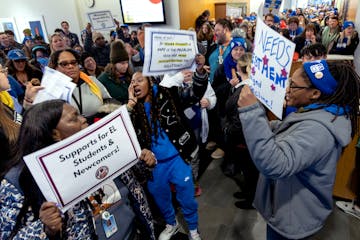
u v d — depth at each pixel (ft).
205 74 5.01
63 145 2.51
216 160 9.47
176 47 4.38
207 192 7.82
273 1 8.82
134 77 4.91
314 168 2.94
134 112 4.97
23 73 8.57
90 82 5.82
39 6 26.86
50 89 4.63
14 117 5.34
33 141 2.61
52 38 10.13
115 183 3.38
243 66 5.88
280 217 3.39
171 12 21.39
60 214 2.49
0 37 15.79
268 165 2.66
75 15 25.75
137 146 3.21
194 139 5.57
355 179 6.66
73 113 2.78
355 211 6.55
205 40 13.16
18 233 2.47
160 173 5.35
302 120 2.91
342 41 11.79
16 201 2.52
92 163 2.77
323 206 3.19
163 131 5.16
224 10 28.07
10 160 2.75
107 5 24.08
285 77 2.57
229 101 6.44
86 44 16.06
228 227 6.48
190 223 5.80
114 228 3.31
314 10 48.78
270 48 2.79
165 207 5.83
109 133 2.90
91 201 3.09
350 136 2.88
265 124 2.71
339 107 2.87
